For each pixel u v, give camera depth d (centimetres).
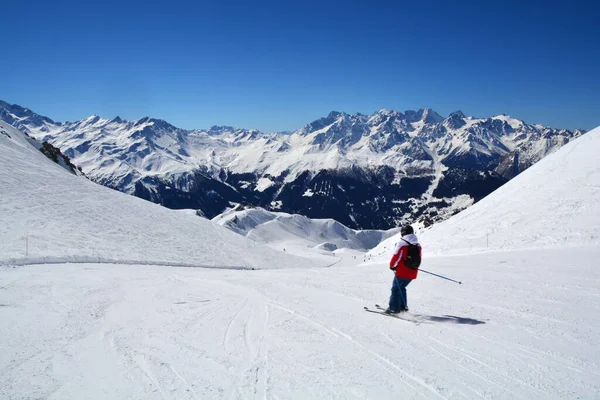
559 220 2295
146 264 2683
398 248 835
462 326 738
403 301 840
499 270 1357
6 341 659
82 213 3444
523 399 449
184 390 480
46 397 459
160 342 670
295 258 5572
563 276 1180
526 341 643
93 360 582
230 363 569
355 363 564
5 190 3278
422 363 561
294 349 627
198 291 1200
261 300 1040
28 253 2111
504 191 3441
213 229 4938
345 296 1080
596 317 769
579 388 473
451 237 2791
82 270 1764
